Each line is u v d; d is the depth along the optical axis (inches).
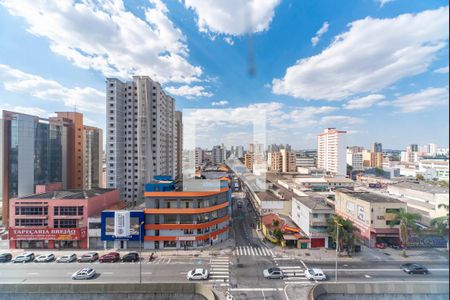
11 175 1860.2
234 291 966.4
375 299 908.0
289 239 1434.5
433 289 892.6
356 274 1095.6
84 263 1232.2
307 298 892.6
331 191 2496.3
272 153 4611.2
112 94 2258.9
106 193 1688.0
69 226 1423.5
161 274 1108.5
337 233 1186.0
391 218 1386.6
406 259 1237.7
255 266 1187.3
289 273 1112.2
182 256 1311.5
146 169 2377.0
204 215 1465.3
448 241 821.2
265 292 959.6
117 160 2266.2
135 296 914.7
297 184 2650.1
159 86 2490.2
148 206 1445.6
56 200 1429.6
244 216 2065.7
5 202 1814.7
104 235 1407.5
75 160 2447.1
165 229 1422.2
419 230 1284.4
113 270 1151.6
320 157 4271.7
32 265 1208.2
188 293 917.2
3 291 906.1
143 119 2373.3
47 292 909.8
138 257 1293.1
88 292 914.1
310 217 1438.2
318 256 1305.4
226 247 1443.2
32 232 1396.4
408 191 1642.5
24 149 1926.7
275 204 1851.6
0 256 1248.2
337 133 3745.1
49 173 2178.9
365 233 1448.1
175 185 1624.0
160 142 2534.5
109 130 2256.4
